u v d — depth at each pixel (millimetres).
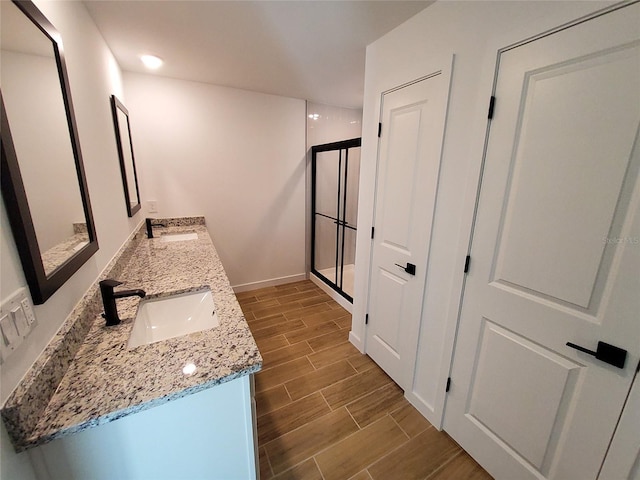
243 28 1658
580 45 885
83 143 1229
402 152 1660
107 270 1368
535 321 1085
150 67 2295
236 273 3393
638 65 781
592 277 918
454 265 1390
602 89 852
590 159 896
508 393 1215
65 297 920
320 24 1604
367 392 1850
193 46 1903
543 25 966
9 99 676
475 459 1396
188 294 1436
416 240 1615
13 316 647
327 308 3049
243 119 3020
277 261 3619
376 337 2090
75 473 765
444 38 1336
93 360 878
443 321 1490
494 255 1209
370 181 1963
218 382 813
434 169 1448
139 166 2645
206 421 873
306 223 3715
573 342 981
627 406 868
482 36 1171
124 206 1896
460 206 1341
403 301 1767
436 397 1572
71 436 731
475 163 1231
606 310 893
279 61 2154
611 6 811
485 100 1169
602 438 937
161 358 889
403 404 1761
